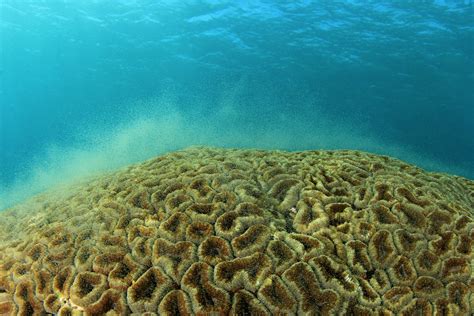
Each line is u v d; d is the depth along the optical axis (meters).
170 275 3.44
